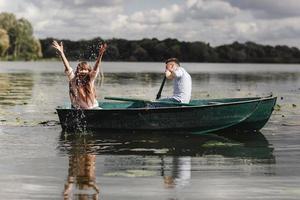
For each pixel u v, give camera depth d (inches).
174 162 327.9
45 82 1327.5
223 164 322.3
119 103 529.7
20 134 431.5
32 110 615.2
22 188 260.7
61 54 466.6
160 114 449.4
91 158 338.0
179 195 251.1
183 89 481.1
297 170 304.7
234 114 454.9
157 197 247.6
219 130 457.1
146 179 280.8
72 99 464.8
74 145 385.7
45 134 434.3
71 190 258.1
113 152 360.5
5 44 4141.2
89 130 453.7
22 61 5162.4
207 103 529.7
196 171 301.6
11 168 304.2
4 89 1005.8
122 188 262.5
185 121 450.9
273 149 376.2
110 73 2271.2
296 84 1429.6
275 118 554.3
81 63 464.8
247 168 310.0
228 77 1990.7
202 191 257.8
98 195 249.9
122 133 448.5
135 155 350.3
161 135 441.4
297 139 421.7
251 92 1037.2
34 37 4714.6
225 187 265.1
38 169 302.7
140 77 1785.2
